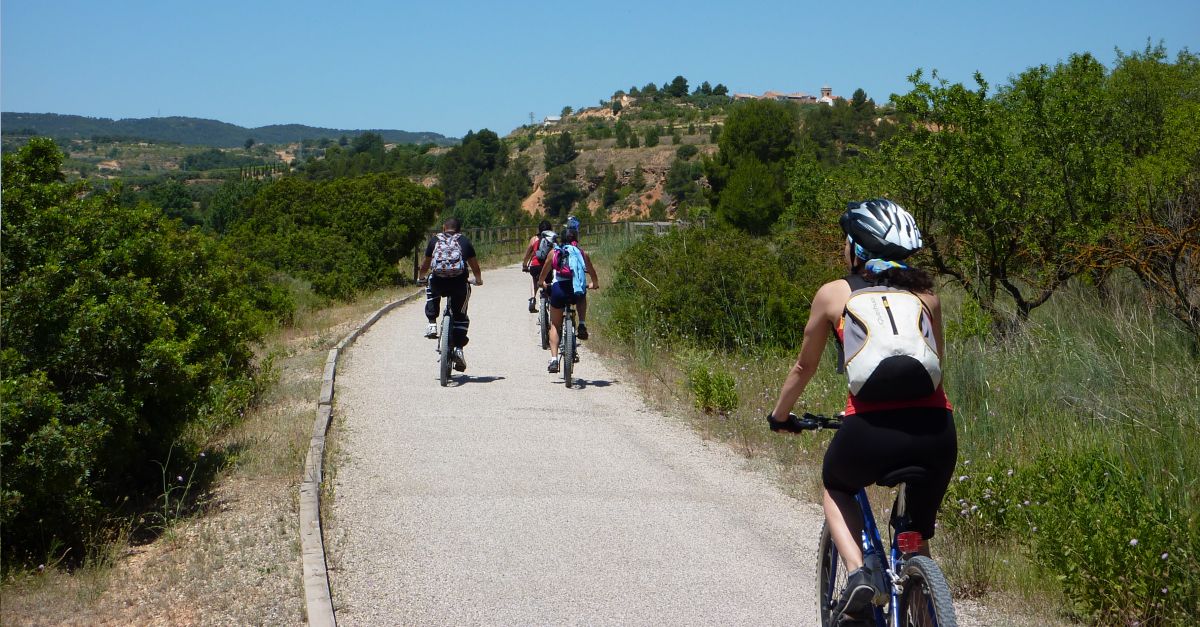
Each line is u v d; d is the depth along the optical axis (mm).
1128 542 4805
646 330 13164
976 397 8406
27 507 5207
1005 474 6090
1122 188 10711
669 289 13203
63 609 4738
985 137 10430
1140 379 8008
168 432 6602
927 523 3529
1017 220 10359
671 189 125375
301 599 4930
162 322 6363
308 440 8039
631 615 4898
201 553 5516
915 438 3373
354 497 6715
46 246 6227
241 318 9609
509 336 14555
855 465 3471
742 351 12352
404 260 27516
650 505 6691
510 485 7070
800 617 4910
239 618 4707
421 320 16578
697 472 7527
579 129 191875
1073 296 11195
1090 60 10945
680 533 6137
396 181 23516
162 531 5953
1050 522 5156
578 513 6480
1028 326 10250
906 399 3395
